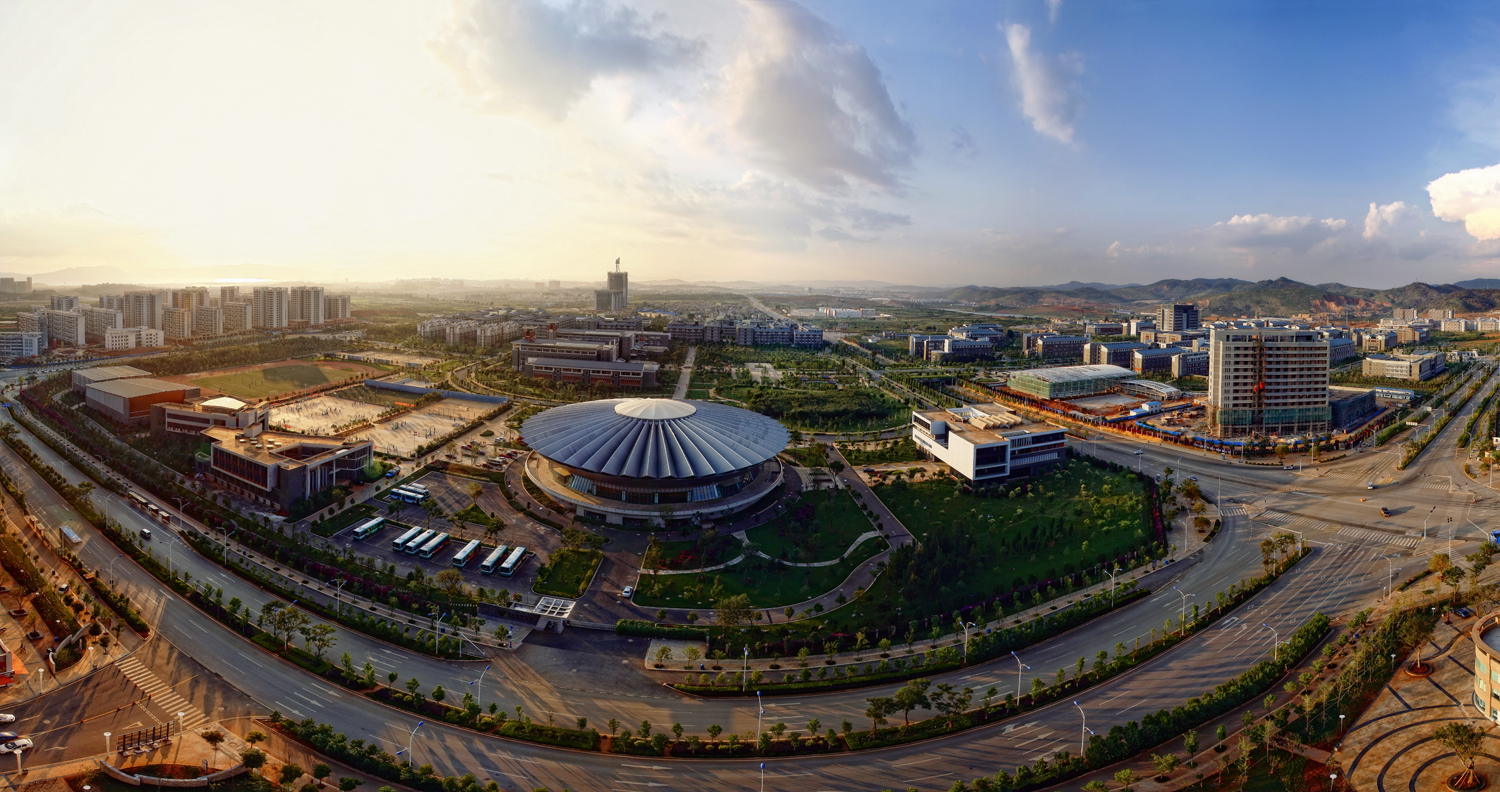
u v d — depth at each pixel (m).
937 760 112.69
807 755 113.12
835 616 152.38
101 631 138.12
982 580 168.50
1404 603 154.75
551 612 149.12
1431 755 110.56
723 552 179.12
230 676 127.38
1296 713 121.38
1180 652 140.62
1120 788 105.94
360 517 195.38
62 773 103.19
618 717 121.00
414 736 114.31
